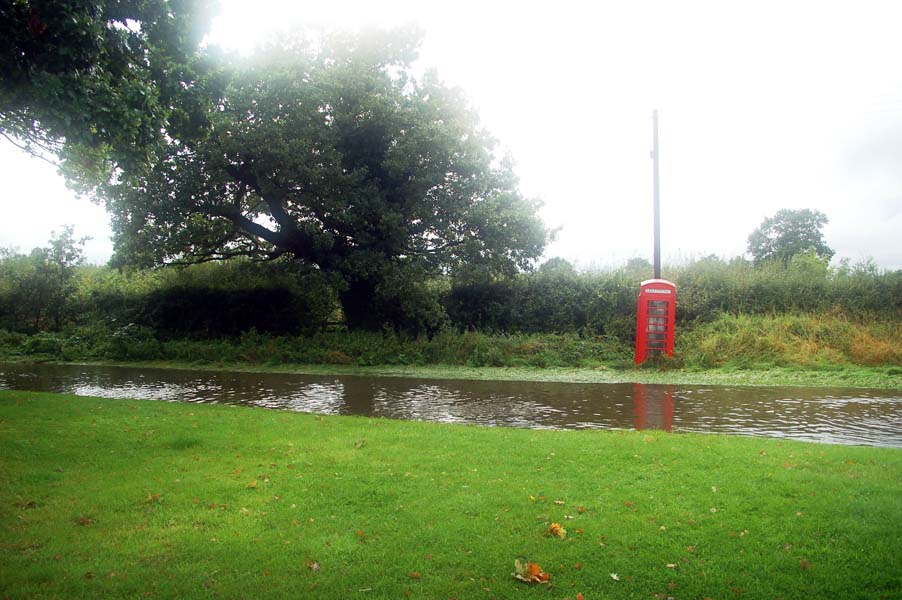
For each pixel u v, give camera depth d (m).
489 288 22.75
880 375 14.70
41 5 7.71
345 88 19.34
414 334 21.42
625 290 21.62
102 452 7.11
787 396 12.40
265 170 18.84
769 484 5.71
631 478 6.02
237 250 23.03
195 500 5.43
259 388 14.06
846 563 4.15
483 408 11.39
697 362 17.11
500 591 3.84
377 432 8.28
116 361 19.81
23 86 8.26
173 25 10.70
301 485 5.84
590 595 3.79
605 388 13.88
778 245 44.69
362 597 3.77
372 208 19.70
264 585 3.91
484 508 5.21
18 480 5.98
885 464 6.42
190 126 12.06
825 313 19.91
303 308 22.75
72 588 3.85
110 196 18.84
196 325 23.05
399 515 5.07
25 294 25.06
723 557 4.27
